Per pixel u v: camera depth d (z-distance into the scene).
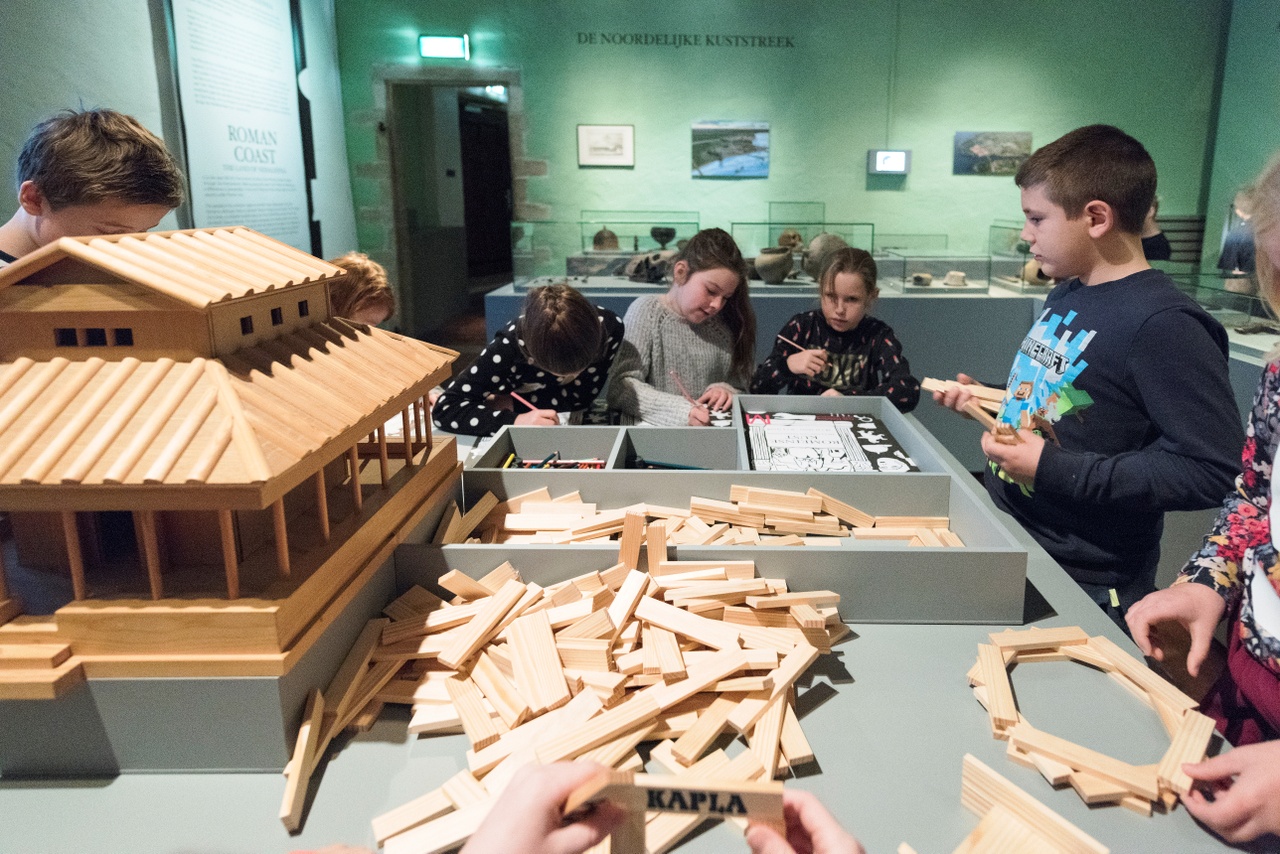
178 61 3.48
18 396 0.91
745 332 2.49
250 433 0.86
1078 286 1.55
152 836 0.84
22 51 2.59
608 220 5.50
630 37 5.23
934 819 0.86
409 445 1.37
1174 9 5.09
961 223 5.49
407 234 5.81
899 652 1.17
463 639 1.10
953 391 1.71
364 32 5.24
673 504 1.63
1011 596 1.23
